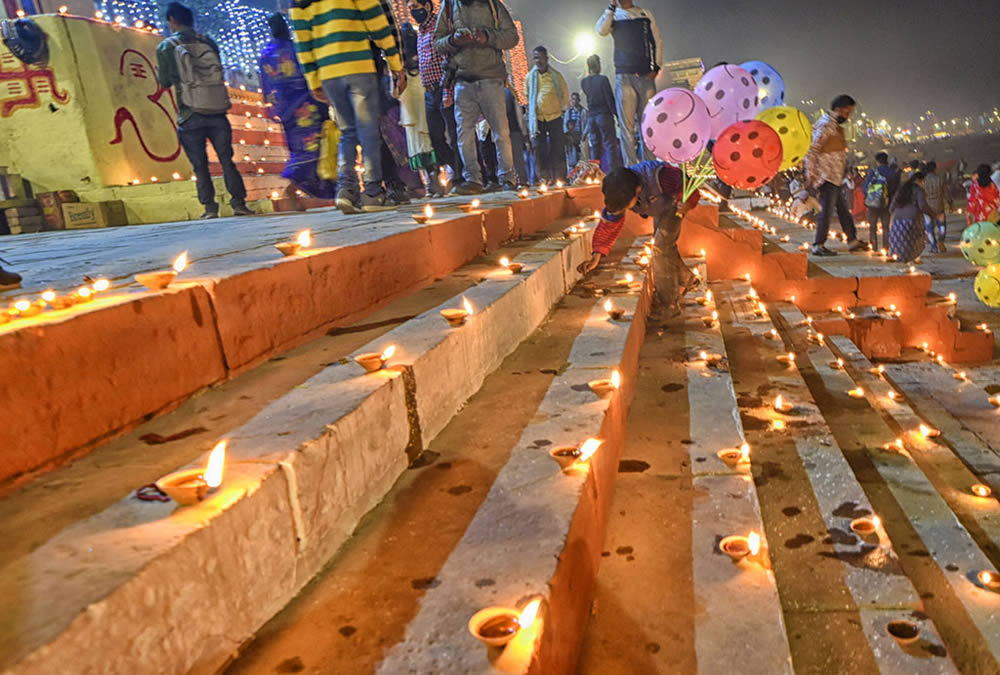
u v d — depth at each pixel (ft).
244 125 42.57
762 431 12.94
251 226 18.74
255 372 8.36
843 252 34.45
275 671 4.67
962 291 35.78
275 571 5.31
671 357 14.97
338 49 19.21
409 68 28.35
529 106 39.11
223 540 4.72
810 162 32.60
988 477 15.97
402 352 8.43
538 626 4.83
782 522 9.86
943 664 7.09
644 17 33.71
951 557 10.39
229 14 61.98
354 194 20.63
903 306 28.04
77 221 31.30
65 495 5.19
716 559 7.77
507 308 11.78
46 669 3.33
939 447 15.75
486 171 34.06
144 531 4.48
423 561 5.90
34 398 5.57
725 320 21.45
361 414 6.71
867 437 14.89
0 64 32.12
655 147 16.53
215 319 7.85
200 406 7.23
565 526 6.24
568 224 24.71
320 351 9.19
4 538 4.50
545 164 40.96
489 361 10.84
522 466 7.55
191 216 32.48
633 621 6.84
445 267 15.02
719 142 14.76
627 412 11.94
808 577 8.59
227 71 46.50
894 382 24.02
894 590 8.23
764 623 6.71
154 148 36.42
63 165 32.81
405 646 4.80
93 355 6.16
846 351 24.11
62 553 4.24
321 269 10.18
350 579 5.74
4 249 16.44
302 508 5.66
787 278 28.68
